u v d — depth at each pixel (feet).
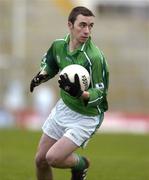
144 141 231.30
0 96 399.85
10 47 428.15
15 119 314.14
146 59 435.53
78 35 76.02
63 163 78.43
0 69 403.95
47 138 80.89
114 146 207.62
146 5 479.00
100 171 125.90
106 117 308.19
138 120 307.17
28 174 118.62
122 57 435.94
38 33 441.68
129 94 411.34
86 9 76.07
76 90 73.26
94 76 75.87
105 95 78.69
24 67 400.88
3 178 111.96
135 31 456.04
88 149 193.98
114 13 472.44
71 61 77.51
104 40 449.06
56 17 450.71
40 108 311.68
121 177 117.50
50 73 82.84
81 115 78.38
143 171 128.67
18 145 201.98
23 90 387.34
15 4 396.16
